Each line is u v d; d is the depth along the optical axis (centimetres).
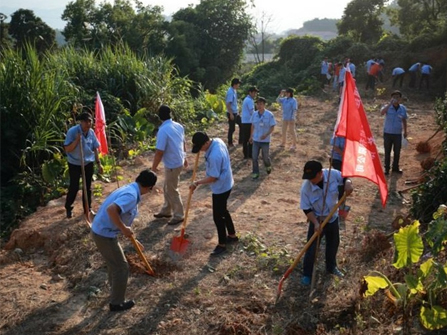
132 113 1505
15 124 1184
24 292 650
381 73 2631
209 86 4556
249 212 870
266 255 689
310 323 539
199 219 838
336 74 2433
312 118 1748
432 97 2303
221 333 535
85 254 729
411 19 3909
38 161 1173
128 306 590
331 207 588
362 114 557
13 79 1192
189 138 1447
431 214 754
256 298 591
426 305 499
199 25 4675
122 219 561
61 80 1291
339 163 857
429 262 503
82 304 615
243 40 4847
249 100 1182
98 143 851
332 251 615
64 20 4059
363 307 543
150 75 1556
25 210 1019
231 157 1230
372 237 675
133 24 4128
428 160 1065
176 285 633
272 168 1141
